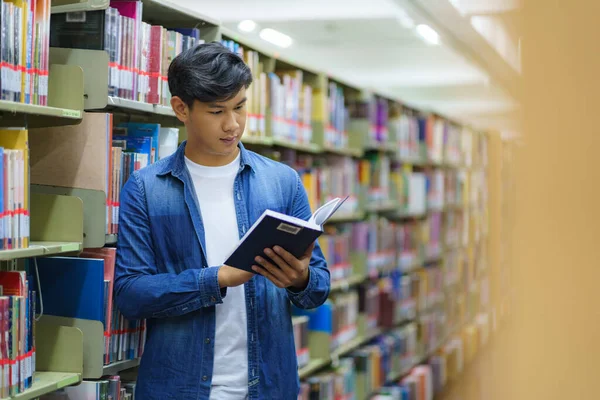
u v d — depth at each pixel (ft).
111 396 7.18
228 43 9.84
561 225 0.85
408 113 21.11
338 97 15.33
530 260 0.88
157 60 7.90
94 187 7.00
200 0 19.24
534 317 0.88
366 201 16.71
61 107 6.86
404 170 20.12
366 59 25.62
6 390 5.86
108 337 7.15
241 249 5.26
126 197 6.00
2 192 5.89
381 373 16.78
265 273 5.49
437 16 16.22
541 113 0.85
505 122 1.55
